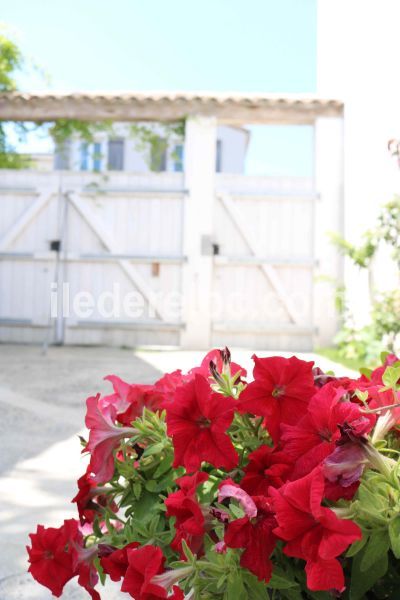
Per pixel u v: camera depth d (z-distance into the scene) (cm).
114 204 795
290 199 791
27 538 195
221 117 779
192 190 784
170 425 89
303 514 71
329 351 750
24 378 521
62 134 777
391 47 630
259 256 789
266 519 78
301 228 793
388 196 632
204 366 110
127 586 83
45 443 322
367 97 708
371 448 75
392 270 639
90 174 793
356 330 711
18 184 794
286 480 85
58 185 795
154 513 103
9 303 798
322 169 788
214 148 782
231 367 110
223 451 86
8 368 574
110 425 103
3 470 272
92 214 794
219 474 99
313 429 85
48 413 395
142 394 112
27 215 794
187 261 785
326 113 784
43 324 796
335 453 75
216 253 793
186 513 86
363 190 715
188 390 89
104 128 779
